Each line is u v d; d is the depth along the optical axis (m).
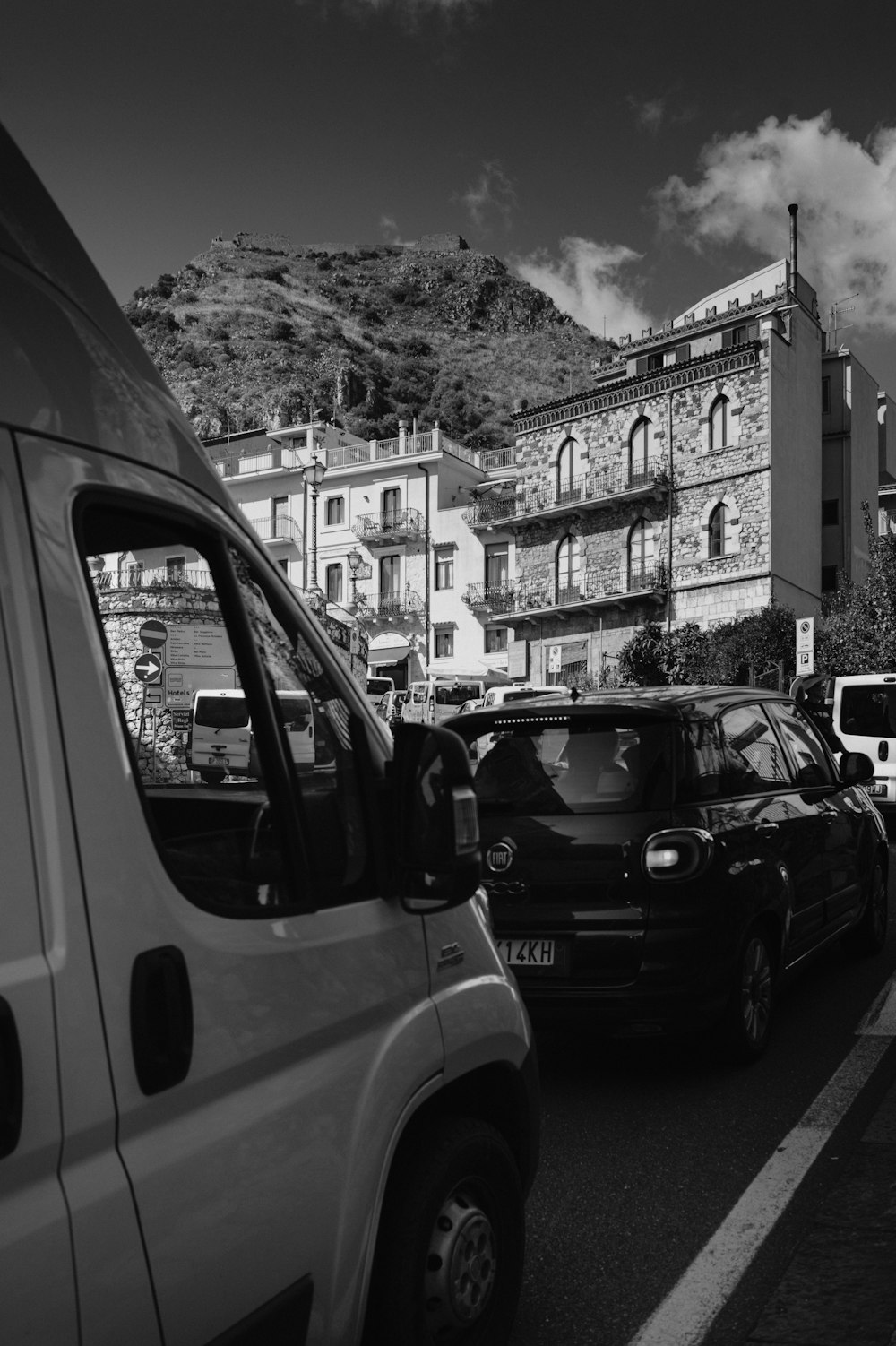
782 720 6.79
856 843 7.25
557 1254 3.48
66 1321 1.51
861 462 49.62
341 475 60.09
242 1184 1.85
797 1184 3.96
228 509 2.24
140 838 1.77
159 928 1.77
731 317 48.41
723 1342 2.96
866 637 33.22
